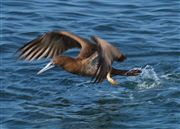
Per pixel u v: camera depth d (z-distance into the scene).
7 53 19.23
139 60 18.75
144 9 22.34
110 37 20.25
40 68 18.03
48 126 14.92
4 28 20.78
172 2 22.91
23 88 16.92
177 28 20.89
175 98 16.20
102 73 12.67
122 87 17.03
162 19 21.58
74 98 16.44
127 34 20.47
